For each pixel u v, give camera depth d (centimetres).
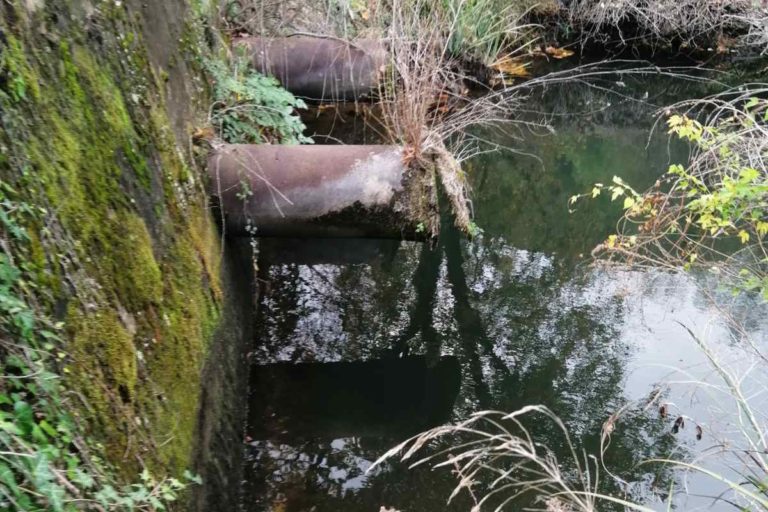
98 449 175
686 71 1037
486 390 402
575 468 338
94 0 256
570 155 759
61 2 226
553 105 904
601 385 402
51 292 175
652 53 1076
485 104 726
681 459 338
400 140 434
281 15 668
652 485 324
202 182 339
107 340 197
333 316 449
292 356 411
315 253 501
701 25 1055
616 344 438
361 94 652
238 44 568
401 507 317
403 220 357
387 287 486
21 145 181
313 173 351
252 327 418
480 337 451
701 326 439
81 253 196
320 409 376
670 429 359
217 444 286
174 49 354
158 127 289
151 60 308
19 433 144
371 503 319
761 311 449
